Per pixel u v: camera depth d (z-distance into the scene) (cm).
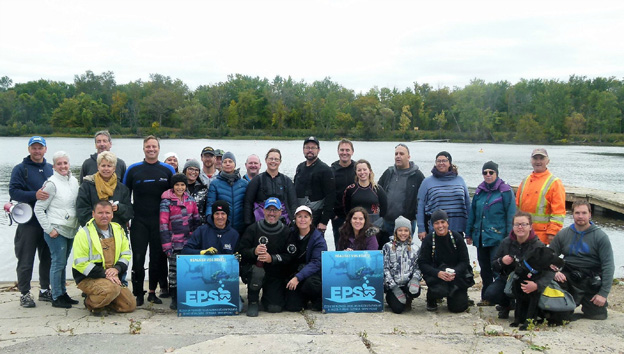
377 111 10475
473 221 700
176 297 631
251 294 612
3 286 786
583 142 9419
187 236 644
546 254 552
